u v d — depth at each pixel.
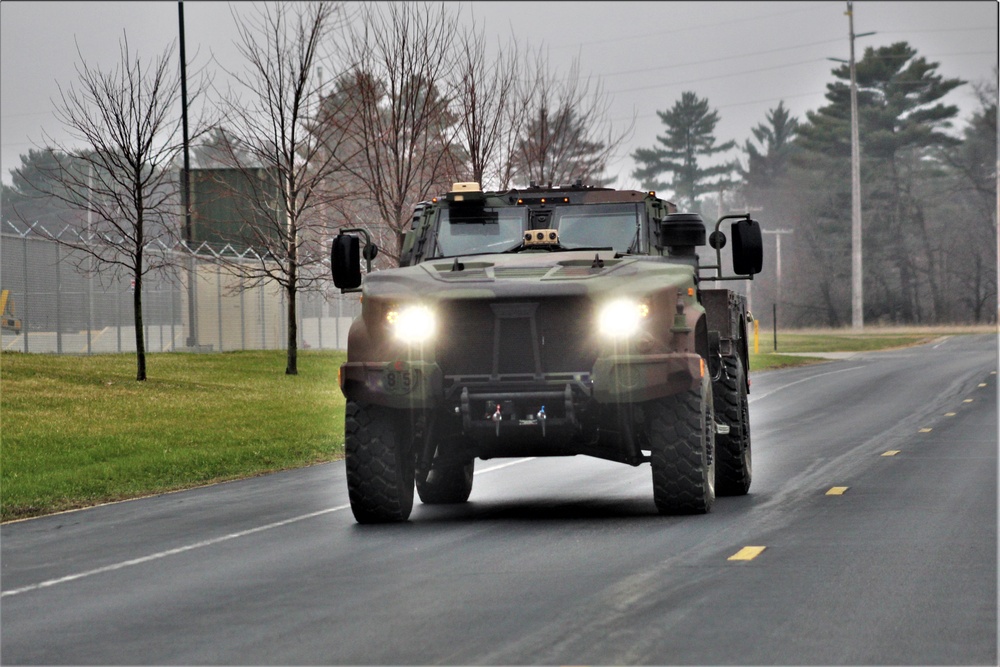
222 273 98.81
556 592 19.91
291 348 87.12
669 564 22.19
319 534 28.00
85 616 19.61
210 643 17.25
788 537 25.06
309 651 16.55
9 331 94.12
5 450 48.84
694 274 31.48
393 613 18.73
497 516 30.45
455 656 15.99
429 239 32.72
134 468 44.09
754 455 44.94
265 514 32.19
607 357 27.58
